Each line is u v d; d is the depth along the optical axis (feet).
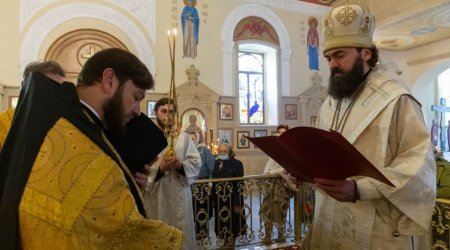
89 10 25.66
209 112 28.60
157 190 8.47
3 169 2.85
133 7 26.76
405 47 36.81
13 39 23.82
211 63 29.04
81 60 25.52
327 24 5.03
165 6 27.73
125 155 4.60
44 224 2.56
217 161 15.38
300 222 12.10
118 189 2.78
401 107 4.43
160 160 8.85
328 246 5.02
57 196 2.56
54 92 3.00
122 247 2.77
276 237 12.65
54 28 24.88
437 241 7.02
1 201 2.68
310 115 32.89
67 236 2.53
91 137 2.89
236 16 30.12
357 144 4.71
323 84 33.73
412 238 4.47
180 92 27.63
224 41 29.50
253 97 32.32
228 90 29.68
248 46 31.42
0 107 23.17
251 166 30.17
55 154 2.69
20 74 23.86
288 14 32.45
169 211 8.53
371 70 4.97
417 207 4.09
